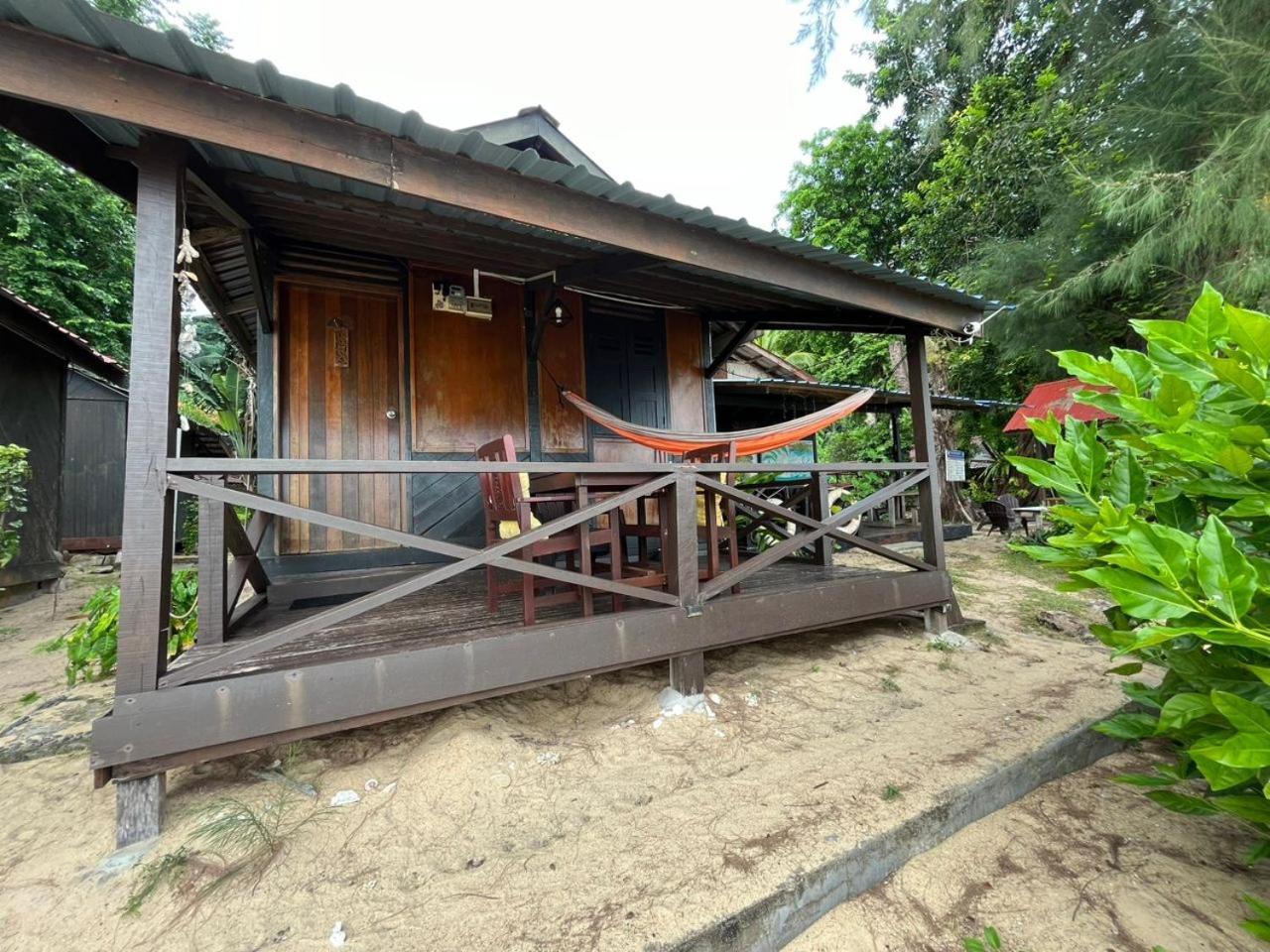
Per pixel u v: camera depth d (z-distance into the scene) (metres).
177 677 1.62
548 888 1.38
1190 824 1.73
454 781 1.83
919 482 3.50
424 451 3.84
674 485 2.45
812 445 8.42
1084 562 1.24
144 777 1.59
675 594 2.43
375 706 1.80
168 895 1.39
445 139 1.90
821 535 2.93
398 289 3.85
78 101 1.48
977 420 10.21
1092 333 7.09
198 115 1.62
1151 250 5.37
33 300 8.91
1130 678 2.76
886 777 1.82
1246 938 1.30
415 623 2.37
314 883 1.44
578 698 2.56
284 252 3.45
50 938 1.27
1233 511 1.03
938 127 9.45
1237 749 0.91
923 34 8.94
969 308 3.63
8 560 4.57
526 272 3.95
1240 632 0.89
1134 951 1.28
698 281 3.78
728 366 8.09
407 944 1.22
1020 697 2.53
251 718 1.65
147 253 1.68
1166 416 1.09
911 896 1.47
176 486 1.67
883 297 3.25
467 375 4.01
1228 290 4.88
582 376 4.46
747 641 2.59
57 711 2.41
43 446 5.77
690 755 2.06
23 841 1.61
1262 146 4.52
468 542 3.97
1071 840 1.68
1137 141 5.94
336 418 3.66
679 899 1.30
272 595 3.06
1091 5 6.61
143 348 1.65
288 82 1.61
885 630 3.51
